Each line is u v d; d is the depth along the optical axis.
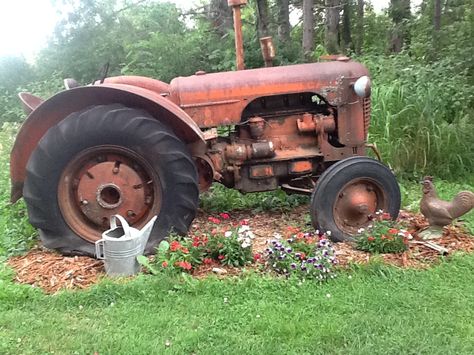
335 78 5.09
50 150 4.29
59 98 4.34
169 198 4.46
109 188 4.46
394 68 8.39
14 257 4.47
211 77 5.02
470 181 7.08
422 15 13.04
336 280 4.05
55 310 3.68
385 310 3.69
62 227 4.40
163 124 4.46
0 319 3.55
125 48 11.86
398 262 4.35
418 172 7.08
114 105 4.40
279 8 13.58
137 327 3.47
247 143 5.12
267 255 4.27
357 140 5.19
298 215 5.55
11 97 11.98
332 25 15.52
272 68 5.13
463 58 9.14
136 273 4.13
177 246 4.11
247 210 5.80
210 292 3.85
